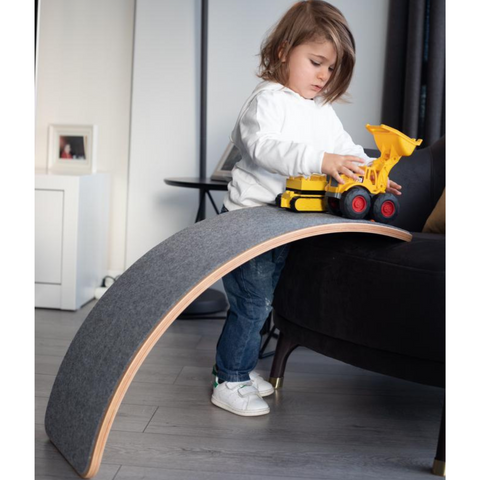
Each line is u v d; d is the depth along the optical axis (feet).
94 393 3.69
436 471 3.98
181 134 9.02
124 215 9.50
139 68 8.98
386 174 4.56
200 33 8.86
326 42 4.83
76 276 8.11
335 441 4.46
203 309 8.05
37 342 6.64
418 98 8.05
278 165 4.58
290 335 5.34
